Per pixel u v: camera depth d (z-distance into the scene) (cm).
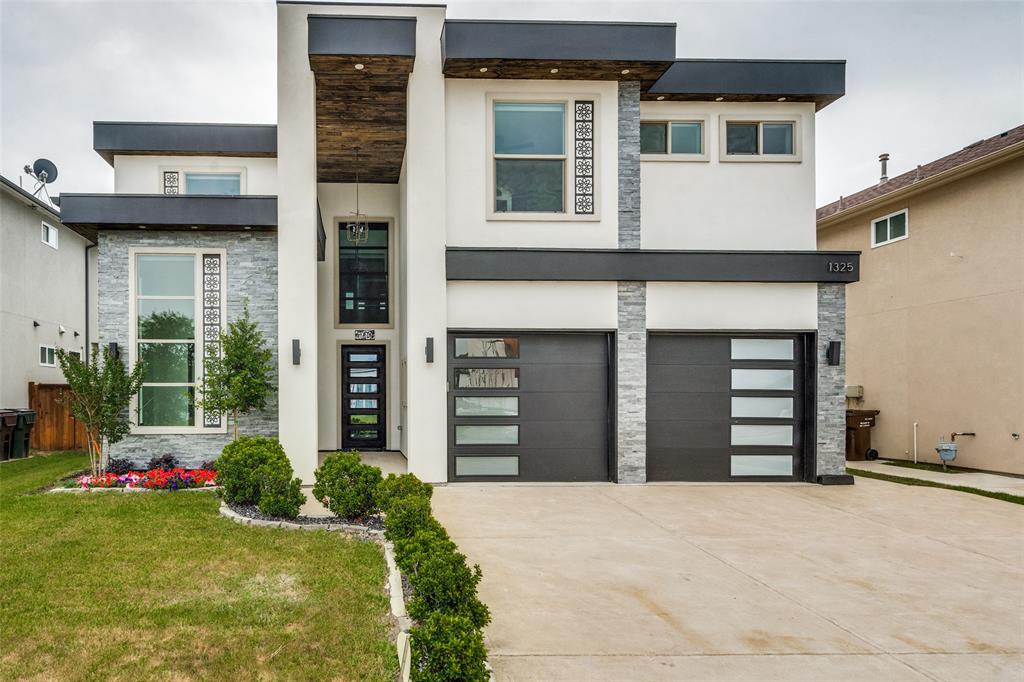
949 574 564
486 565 570
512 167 984
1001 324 1183
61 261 1700
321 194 1351
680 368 1001
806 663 392
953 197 1284
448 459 960
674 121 1050
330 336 1325
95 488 848
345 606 450
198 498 786
